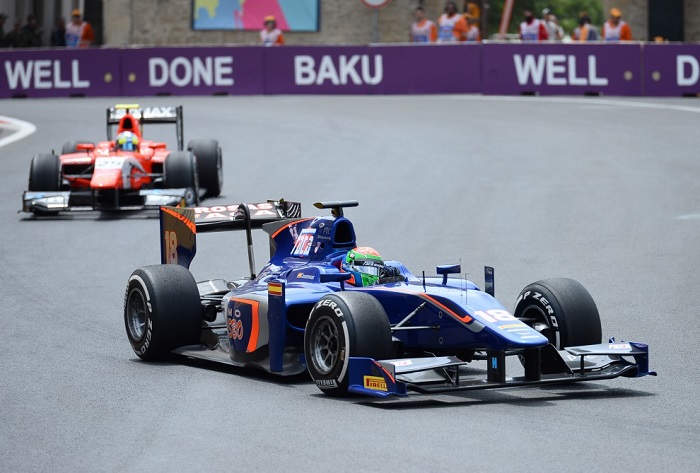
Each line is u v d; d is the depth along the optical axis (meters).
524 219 59.44
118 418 27.17
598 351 28.52
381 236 55.53
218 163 68.81
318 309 29.03
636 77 118.56
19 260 52.84
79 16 141.75
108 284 47.41
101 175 63.09
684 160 77.38
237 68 125.69
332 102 116.69
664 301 41.69
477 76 122.00
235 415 27.06
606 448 23.56
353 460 22.91
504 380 27.72
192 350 34.06
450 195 66.88
